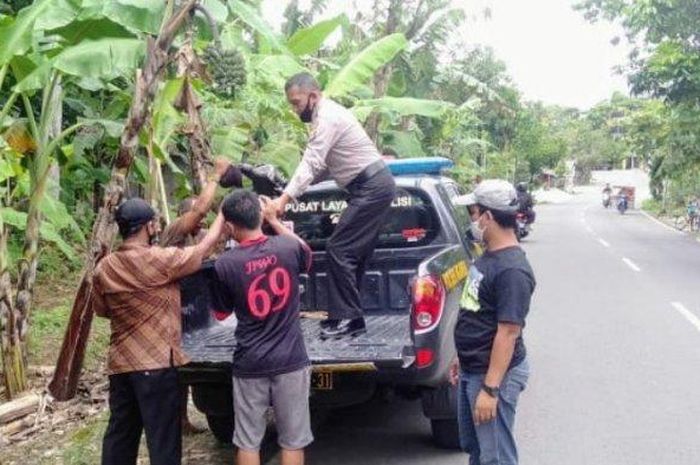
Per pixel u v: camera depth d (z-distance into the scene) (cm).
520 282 383
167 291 459
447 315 521
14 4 1011
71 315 529
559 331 973
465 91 2159
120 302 451
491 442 398
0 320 671
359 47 1383
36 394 666
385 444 589
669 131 2427
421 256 593
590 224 3422
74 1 606
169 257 451
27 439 601
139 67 647
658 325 1003
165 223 729
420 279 505
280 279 446
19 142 659
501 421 400
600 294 1273
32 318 920
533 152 4897
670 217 3856
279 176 536
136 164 816
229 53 565
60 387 530
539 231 2959
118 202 552
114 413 474
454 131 2094
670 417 634
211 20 561
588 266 1712
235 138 829
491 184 394
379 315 598
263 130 992
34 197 680
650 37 1917
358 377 497
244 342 449
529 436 596
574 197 7088
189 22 571
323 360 486
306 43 916
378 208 525
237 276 441
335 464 550
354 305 533
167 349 457
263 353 444
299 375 452
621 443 578
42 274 1173
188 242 573
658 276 1512
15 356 672
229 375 507
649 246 2267
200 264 460
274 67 838
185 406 623
